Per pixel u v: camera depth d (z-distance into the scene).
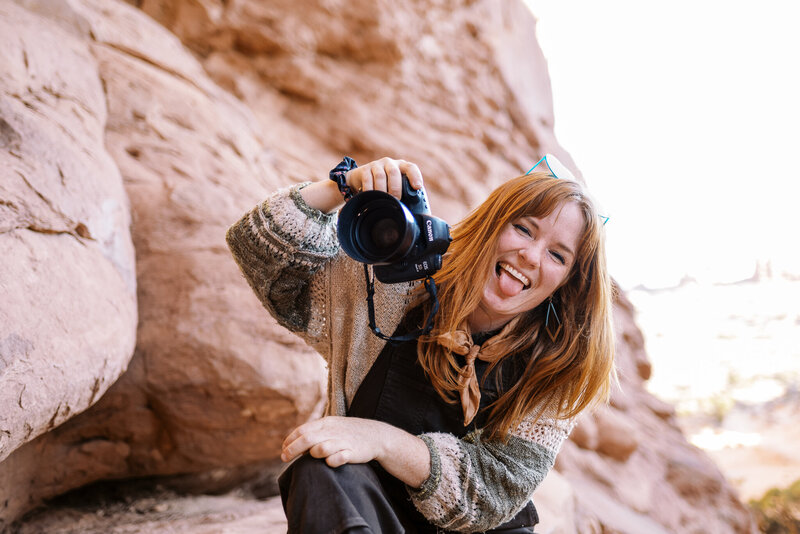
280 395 2.36
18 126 1.82
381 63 6.25
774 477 11.87
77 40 3.12
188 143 3.14
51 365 1.46
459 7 7.04
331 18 5.95
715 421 14.94
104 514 2.24
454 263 1.31
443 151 6.33
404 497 1.30
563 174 1.39
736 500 6.24
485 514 1.24
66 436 2.21
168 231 2.53
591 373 1.34
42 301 1.52
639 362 7.61
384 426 1.19
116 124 2.93
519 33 8.13
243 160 3.62
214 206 2.74
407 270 1.16
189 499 2.44
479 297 1.28
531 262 1.26
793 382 16.52
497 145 6.99
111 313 1.89
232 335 2.36
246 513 2.31
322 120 5.79
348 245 1.15
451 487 1.21
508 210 1.28
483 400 1.33
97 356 1.71
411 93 6.42
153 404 2.29
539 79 8.38
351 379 1.36
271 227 1.29
